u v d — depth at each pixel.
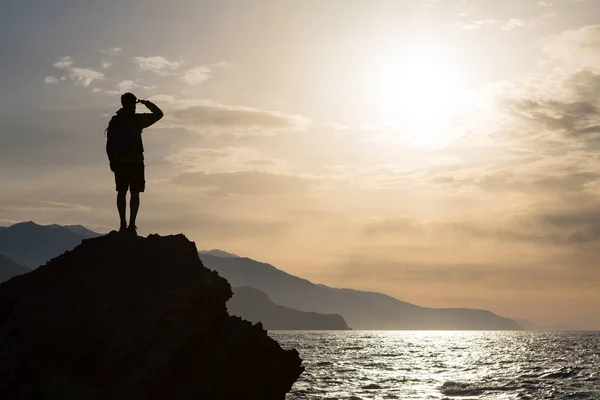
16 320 15.51
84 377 14.59
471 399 52.16
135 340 15.14
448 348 168.50
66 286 16.34
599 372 79.69
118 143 18.12
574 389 59.88
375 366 92.06
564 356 121.19
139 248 17.45
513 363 100.50
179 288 16.55
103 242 17.59
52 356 14.87
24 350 14.87
